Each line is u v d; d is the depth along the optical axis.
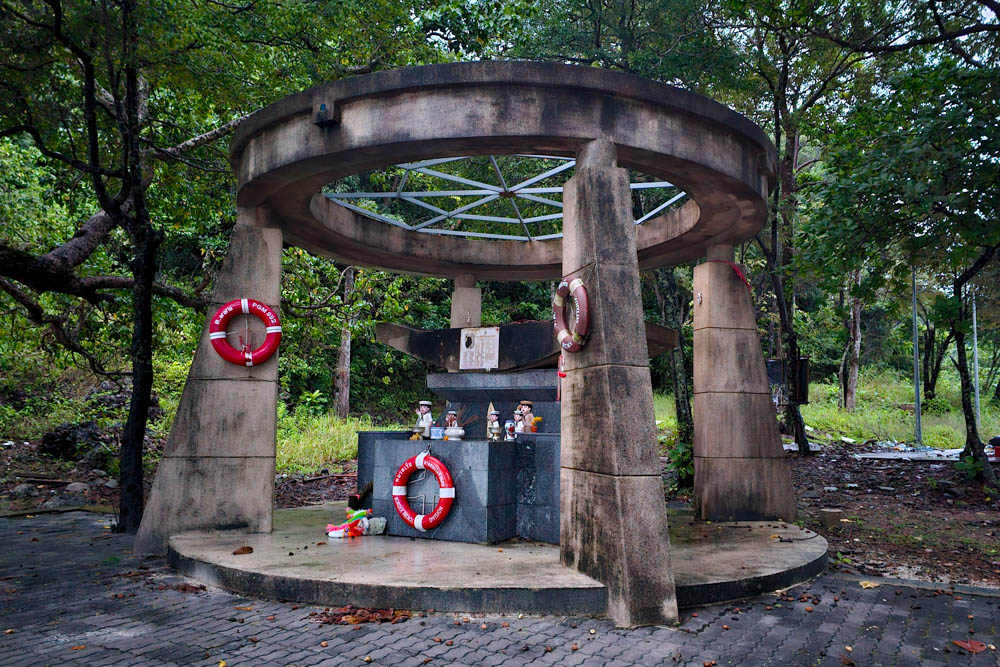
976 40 10.98
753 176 7.48
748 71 14.16
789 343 15.56
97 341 13.08
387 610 5.07
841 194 10.05
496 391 8.33
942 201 9.02
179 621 4.86
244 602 5.35
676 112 6.62
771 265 14.80
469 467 7.12
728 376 8.98
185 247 21.09
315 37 11.06
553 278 11.45
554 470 7.12
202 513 7.40
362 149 6.44
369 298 14.98
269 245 7.88
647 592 4.96
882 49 10.55
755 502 8.84
